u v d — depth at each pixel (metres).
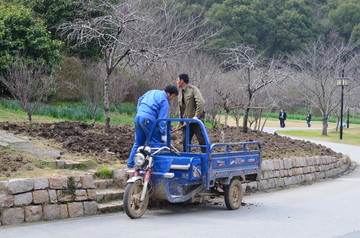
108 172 9.12
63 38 22.56
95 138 11.88
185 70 21.17
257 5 54.56
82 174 8.41
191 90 9.65
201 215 8.34
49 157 9.55
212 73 23.05
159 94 8.78
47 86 15.39
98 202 8.45
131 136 12.84
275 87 24.39
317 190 12.48
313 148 17.91
